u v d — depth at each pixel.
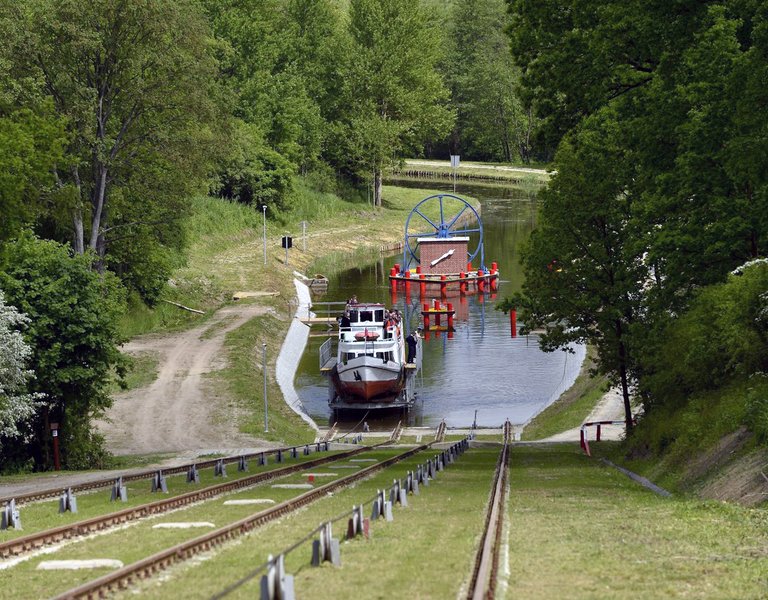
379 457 59.50
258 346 101.62
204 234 159.12
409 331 114.94
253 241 167.88
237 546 24.11
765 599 17.66
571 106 61.06
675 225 48.03
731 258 47.44
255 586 18.89
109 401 64.06
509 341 109.56
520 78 64.38
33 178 72.00
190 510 33.56
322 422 83.75
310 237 178.50
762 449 33.75
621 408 76.75
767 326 41.56
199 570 20.73
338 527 26.95
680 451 42.25
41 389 59.38
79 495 40.34
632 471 47.03
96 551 24.31
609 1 53.28
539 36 62.28
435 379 94.75
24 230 65.69
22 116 71.56
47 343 59.50
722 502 30.25
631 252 53.06
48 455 60.72
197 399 81.25
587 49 56.41
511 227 194.50
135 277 109.88
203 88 84.69
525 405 86.12
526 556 21.72
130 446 68.94
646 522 27.30
